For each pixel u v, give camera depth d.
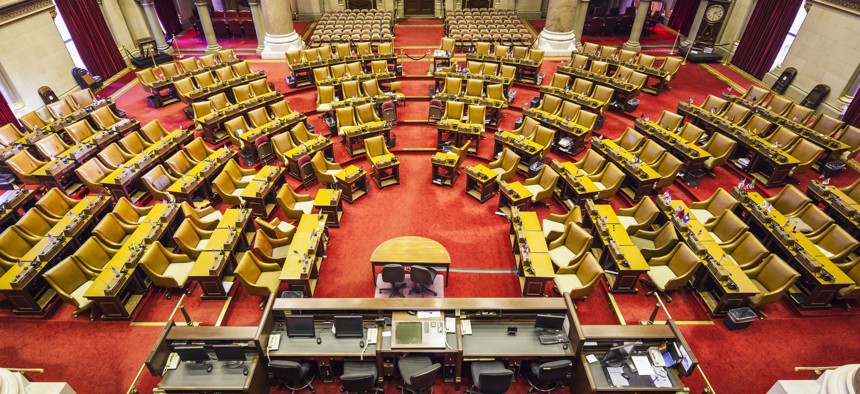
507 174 13.12
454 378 8.47
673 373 7.58
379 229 12.32
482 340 8.12
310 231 10.79
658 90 18.83
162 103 18.08
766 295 9.05
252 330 7.77
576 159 15.00
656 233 10.90
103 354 8.80
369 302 8.18
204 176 12.55
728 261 9.73
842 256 9.84
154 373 7.35
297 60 19.97
